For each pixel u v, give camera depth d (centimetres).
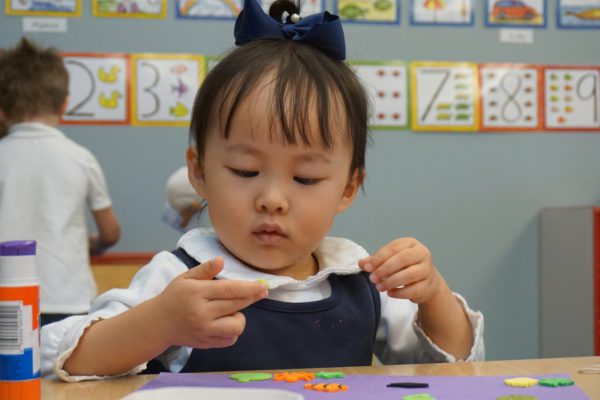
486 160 229
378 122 223
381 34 222
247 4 92
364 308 93
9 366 59
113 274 202
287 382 65
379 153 223
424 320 90
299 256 85
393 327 98
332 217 85
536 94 230
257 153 80
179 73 214
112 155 213
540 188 231
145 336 70
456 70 226
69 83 209
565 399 58
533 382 63
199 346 69
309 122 80
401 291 83
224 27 215
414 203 226
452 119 226
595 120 233
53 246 182
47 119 193
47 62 193
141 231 215
